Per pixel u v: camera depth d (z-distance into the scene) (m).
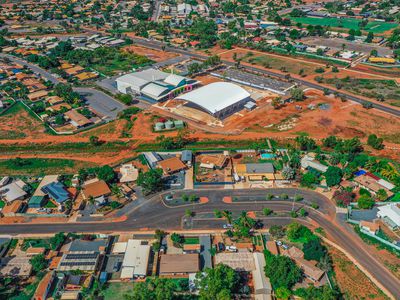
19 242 95.94
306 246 88.81
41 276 84.94
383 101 171.75
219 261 86.44
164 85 182.25
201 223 101.75
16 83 196.75
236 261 86.50
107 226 100.88
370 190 111.88
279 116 160.00
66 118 159.88
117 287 82.44
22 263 86.62
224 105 155.88
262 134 145.88
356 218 102.38
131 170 123.25
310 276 82.31
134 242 92.50
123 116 161.25
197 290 80.62
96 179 118.88
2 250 92.12
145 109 169.50
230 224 100.06
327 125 151.00
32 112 168.50
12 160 132.25
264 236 97.00
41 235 97.88
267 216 104.12
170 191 115.06
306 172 122.88
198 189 115.88
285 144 140.12
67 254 88.81
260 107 169.38
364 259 89.31
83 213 105.75
